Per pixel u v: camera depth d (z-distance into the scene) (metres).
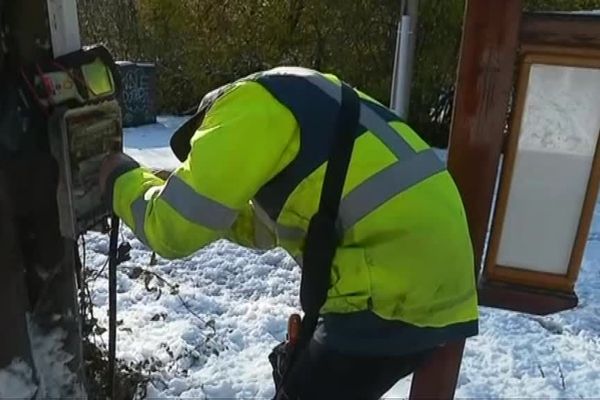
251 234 1.60
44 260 1.60
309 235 1.31
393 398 2.48
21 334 1.59
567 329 3.17
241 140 1.23
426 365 1.73
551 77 1.70
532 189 1.79
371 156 1.31
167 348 2.71
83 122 1.55
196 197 1.24
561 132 1.73
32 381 1.64
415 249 1.33
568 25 1.64
